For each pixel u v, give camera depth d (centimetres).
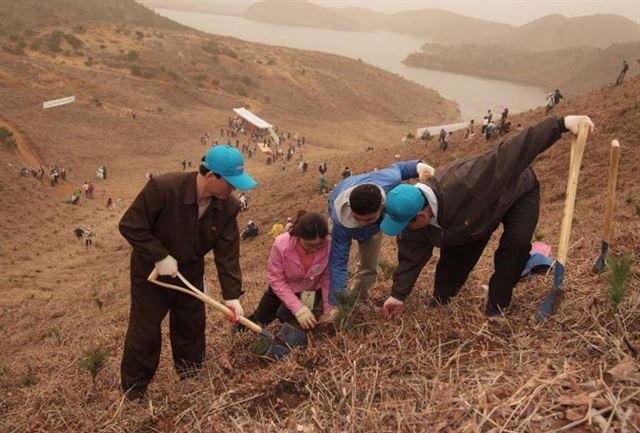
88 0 17462
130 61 10594
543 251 491
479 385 259
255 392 330
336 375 318
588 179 1706
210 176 340
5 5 14925
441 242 352
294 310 396
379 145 8888
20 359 875
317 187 3438
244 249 2373
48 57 9650
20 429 377
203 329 412
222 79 11156
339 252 398
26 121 5994
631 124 1984
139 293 374
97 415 362
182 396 360
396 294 373
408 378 297
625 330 289
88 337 879
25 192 3991
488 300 379
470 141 3234
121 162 5703
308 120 10562
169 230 353
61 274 2628
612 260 318
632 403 232
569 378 258
